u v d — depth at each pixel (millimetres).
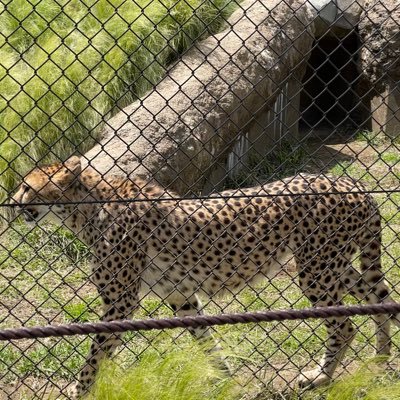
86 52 15227
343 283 9922
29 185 9844
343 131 19375
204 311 10719
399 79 18766
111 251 9477
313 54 20453
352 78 20141
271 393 8375
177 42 15812
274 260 9836
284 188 9391
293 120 17594
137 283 9688
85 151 14367
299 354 9883
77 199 9820
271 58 15328
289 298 11336
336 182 9867
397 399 7531
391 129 18844
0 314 10891
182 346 8250
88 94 14805
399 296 11594
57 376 9344
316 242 9672
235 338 9789
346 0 18984
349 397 7754
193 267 9641
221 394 7410
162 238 9625
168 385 7250
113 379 7328
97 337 8938
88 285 11984
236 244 9273
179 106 13867
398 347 9297
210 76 14547
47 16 16109
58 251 12695
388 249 13023
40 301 11375
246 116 14789
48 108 14508
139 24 15656
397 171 16234
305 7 16797
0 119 14281
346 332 9367
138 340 9820
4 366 9453
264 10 16094
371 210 9945
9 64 15078
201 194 13938
